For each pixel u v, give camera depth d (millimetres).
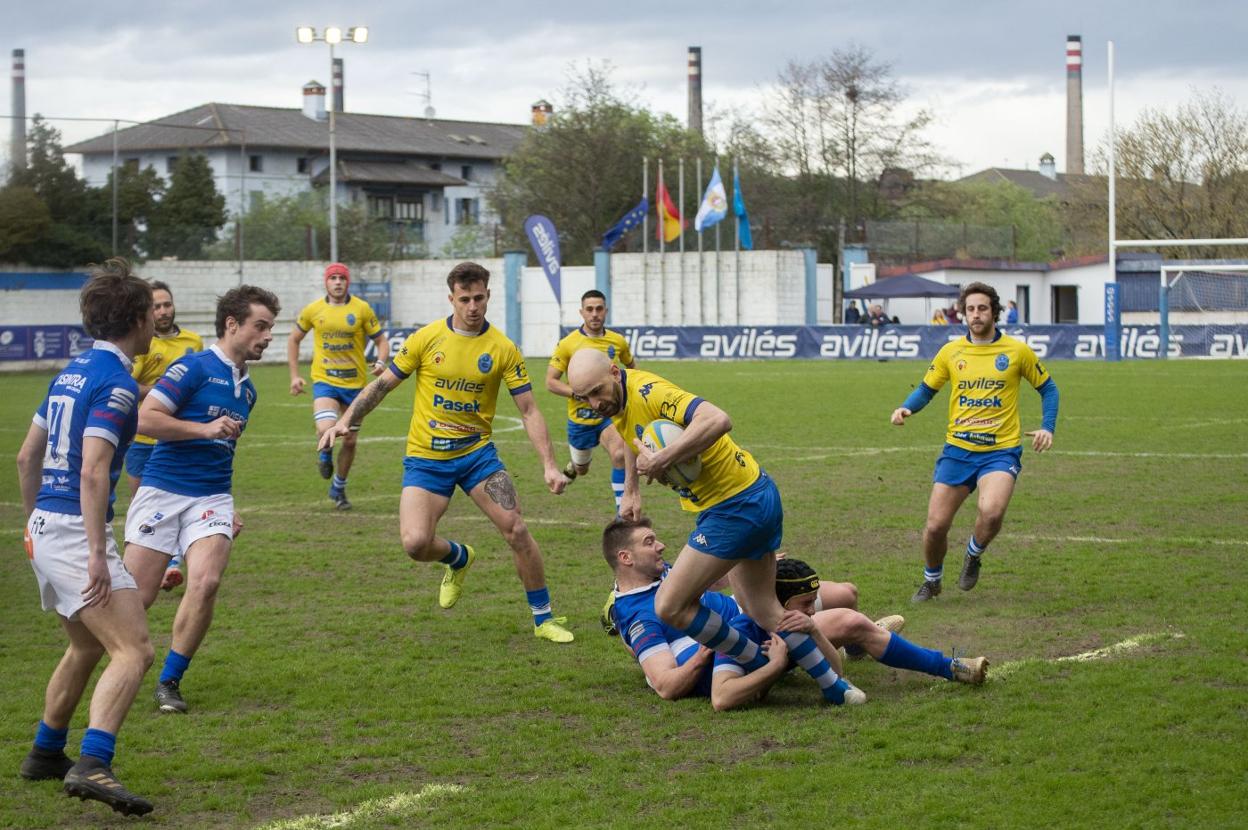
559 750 9484
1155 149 94375
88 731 8312
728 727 9953
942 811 8016
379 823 8086
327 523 20438
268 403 44062
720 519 9953
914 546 17766
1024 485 23078
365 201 110125
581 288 76062
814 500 21859
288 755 9477
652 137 100250
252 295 11359
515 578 16156
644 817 8055
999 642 12492
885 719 10023
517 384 13594
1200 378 49562
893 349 66062
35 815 8367
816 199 105812
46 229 66812
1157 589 14500
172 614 14328
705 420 9562
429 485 13320
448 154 124625
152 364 17250
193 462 11172
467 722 10266
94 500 8305
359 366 22359
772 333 68062
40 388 53281
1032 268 91750
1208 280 69625
